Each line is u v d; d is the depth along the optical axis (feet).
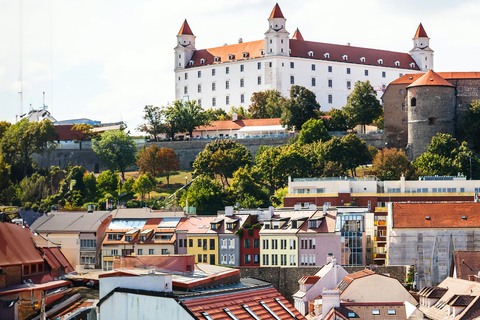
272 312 331.16
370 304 376.27
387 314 370.53
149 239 559.38
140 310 302.45
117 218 580.30
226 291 328.49
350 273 430.20
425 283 511.81
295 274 463.83
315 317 377.09
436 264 517.14
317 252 524.93
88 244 534.78
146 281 305.73
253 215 567.18
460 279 410.11
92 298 346.33
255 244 545.44
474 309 361.10
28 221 552.82
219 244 552.41
